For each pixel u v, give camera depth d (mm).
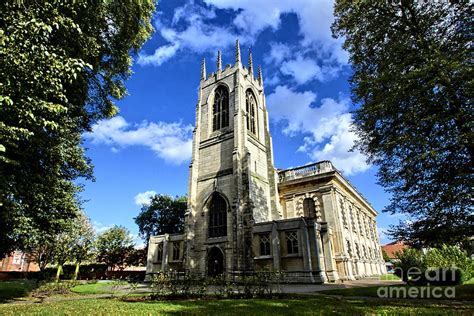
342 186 42062
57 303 14312
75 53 16000
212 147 39531
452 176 14117
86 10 15453
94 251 47969
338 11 20562
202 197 37375
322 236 29844
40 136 14883
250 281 16375
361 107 17828
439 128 14664
